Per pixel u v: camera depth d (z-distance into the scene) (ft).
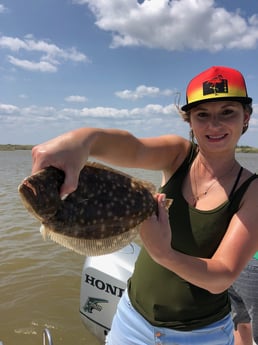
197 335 3.13
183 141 3.52
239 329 5.02
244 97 3.02
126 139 3.06
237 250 2.72
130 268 5.71
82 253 2.65
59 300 8.09
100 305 5.69
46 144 2.47
